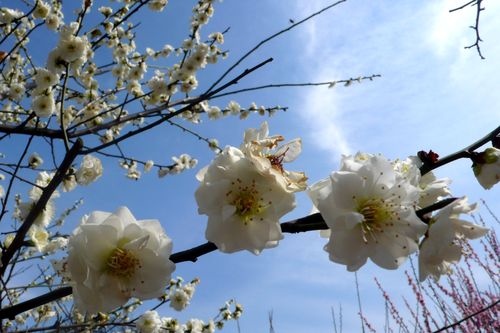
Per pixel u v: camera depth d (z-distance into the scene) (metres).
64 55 0.28
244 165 0.12
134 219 0.13
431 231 0.12
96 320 0.31
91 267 0.12
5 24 0.34
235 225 0.12
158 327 0.32
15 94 0.36
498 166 0.15
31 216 0.16
